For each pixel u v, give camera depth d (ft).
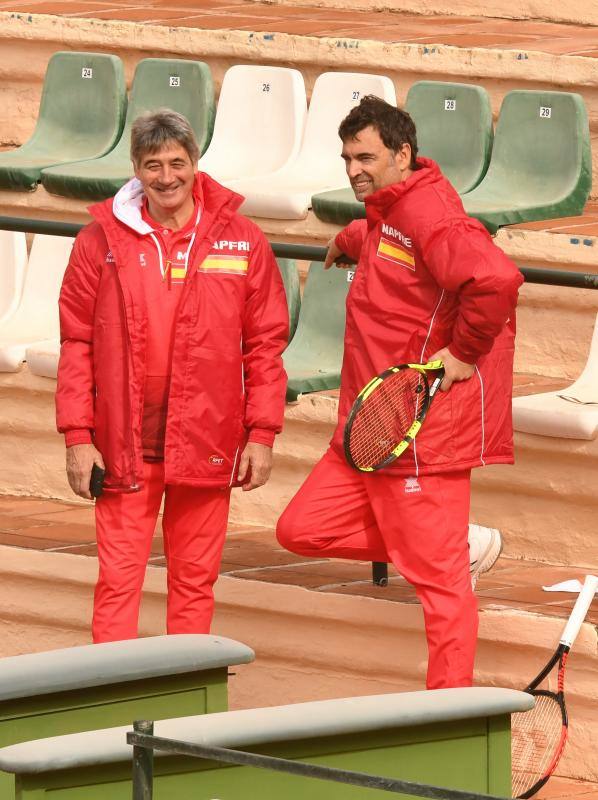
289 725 40.01
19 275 99.86
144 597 73.82
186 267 60.64
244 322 62.13
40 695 45.65
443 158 97.14
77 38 112.88
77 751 38.86
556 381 83.41
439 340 57.62
